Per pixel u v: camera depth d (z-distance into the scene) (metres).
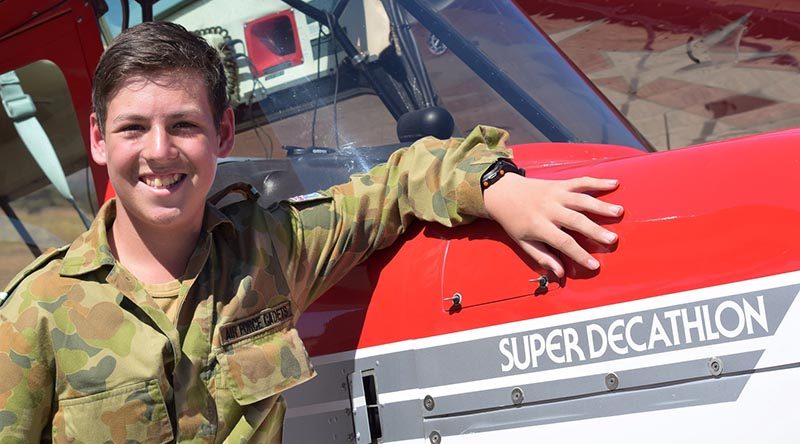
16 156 2.79
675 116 8.86
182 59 1.74
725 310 1.53
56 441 1.72
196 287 1.79
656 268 1.59
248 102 2.47
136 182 1.73
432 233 1.90
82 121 2.70
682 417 1.54
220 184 2.35
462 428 1.74
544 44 2.65
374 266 1.94
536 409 1.67
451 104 2.46
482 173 1.79
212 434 1.75
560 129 2.47
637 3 10.30
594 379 1.62
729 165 1.62
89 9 2.62
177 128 1.73
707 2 9.88
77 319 1.71
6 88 2.73
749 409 1.50
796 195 1.54
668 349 1.57
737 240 1.55
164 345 1.71
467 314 1.75
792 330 1.48
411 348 1.81
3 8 2.67
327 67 2.45
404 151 1.99
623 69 9.76
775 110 8.71
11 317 1.71
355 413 1.88
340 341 1.91
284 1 2.48
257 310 1.82
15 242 2.88
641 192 1.66
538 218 1.69
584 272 1.66
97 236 1.77
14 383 1.68
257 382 1.77
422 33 2.52
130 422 1.69
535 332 1.68
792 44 9.42
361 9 2.48
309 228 1.91
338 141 2.38
